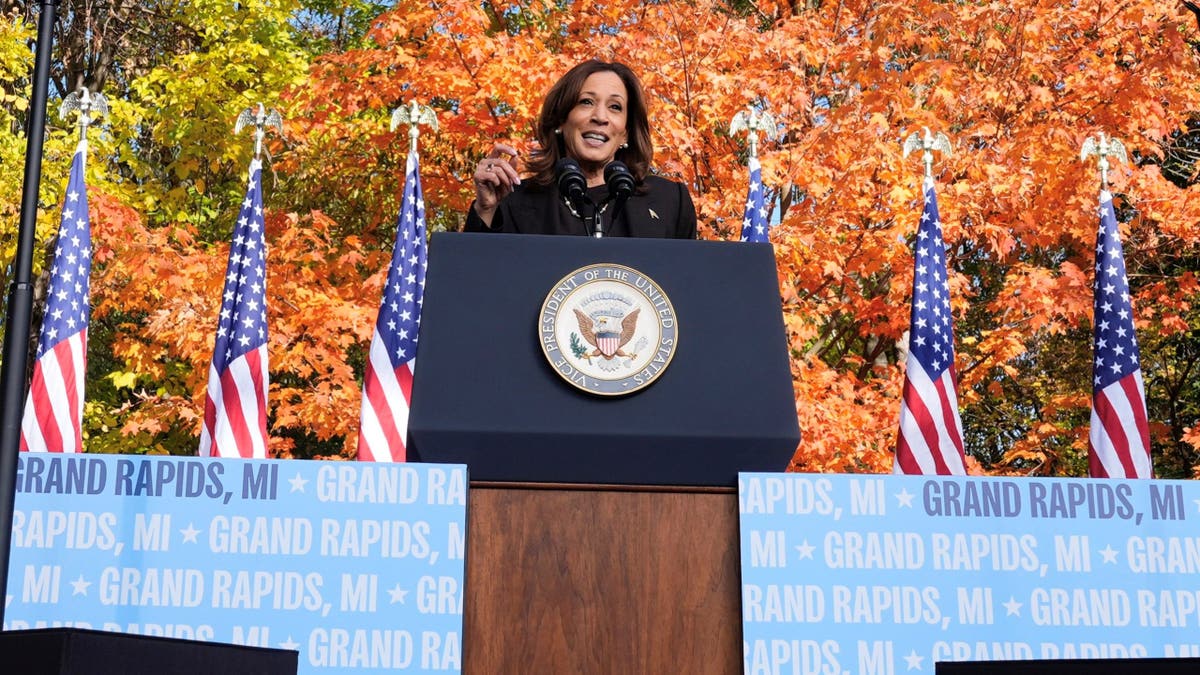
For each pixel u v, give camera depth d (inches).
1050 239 510.9
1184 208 510.9
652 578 127.9
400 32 497.4
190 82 622.2
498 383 134.0
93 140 615.2
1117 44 539.8
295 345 494.6
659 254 140.0
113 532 127.9
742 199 487.5
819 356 633.6
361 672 125.6
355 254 522.0
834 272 482.9
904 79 507.8
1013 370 529.0
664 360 135.2
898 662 127.5
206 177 716.0
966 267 692.1
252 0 644.7
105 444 629.6
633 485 130.0
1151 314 570.3
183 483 129.2
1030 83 534.9
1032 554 131.3
